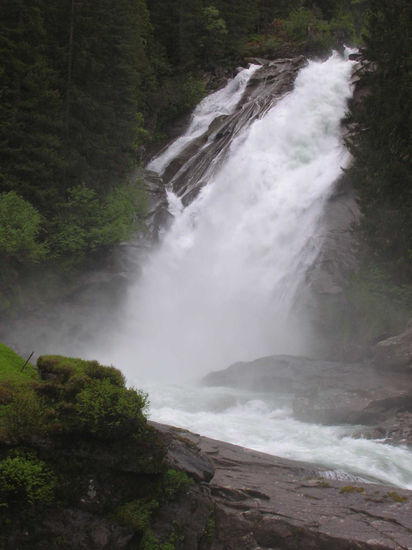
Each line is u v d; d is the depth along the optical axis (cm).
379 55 2278
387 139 2125
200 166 3338
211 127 3631
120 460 577
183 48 4278
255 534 645
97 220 2317
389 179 2038
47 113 2227
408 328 1694
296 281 2428
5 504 514
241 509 682
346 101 3397
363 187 2192
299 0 5619
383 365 1559
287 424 1252
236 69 4434
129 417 574
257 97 3712
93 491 560
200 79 4291
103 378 608
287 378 1587
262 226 2808
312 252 2481
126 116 2675
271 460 895
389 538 631
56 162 2212
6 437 533
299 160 3150
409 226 2008
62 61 2386
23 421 547
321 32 4734
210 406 1395
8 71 2141
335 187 2761
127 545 558
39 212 2183
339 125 3253
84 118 2408
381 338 1842
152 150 3662
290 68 3919
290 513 679
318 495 752
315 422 1277
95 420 557
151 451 598
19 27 2191
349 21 5147
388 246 2078
